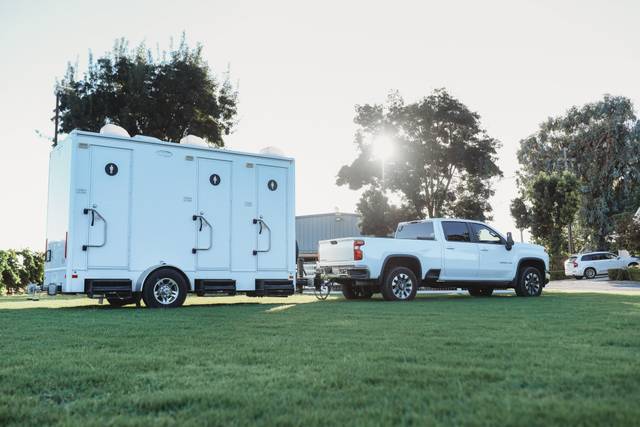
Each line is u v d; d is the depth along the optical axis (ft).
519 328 20.83
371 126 139.64
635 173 144.66
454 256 45.27
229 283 39.47
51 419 8.71
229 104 94.58
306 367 12.75
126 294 36.04
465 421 8.19
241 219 40.60
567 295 48.93
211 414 8.82
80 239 34.76
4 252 84.23
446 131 133.90
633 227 118.21
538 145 161.07
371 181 140.26
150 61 87.92
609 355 14.14
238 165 40.91
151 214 37.19
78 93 84.84
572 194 133.18
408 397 9.82
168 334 19.75
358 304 37.24
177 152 38.58
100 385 11.18
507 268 47.70
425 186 138.41
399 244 43.09
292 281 42.22
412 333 19.47
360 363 13.15
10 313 31.14
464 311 29.63
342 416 8.55
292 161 43.34
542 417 8.36
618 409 8.71
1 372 12.44
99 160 35.83
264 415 8.73
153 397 9.90
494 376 11.53
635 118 149.69
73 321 25.41
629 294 49.78
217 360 13.98
